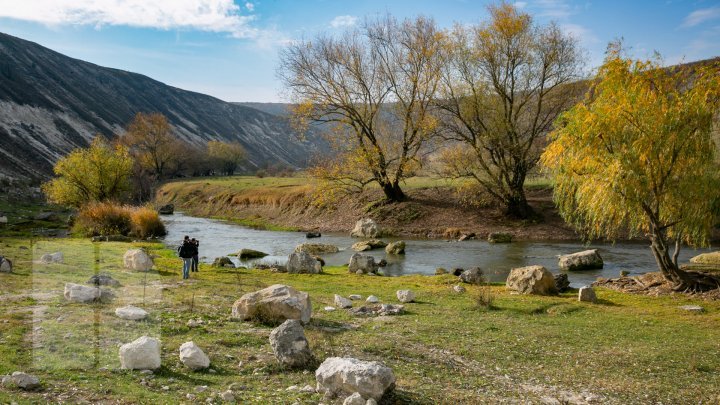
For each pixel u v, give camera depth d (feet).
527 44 161.89
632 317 61.00
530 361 40.98
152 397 25.81
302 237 176.35
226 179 405.39
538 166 164.25
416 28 176.65
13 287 29.14
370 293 72.90
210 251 143.84
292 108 182.19
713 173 73.36
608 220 78.69
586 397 33.22
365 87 182.50
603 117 75.46
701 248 132.05
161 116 431.02
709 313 63.93
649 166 74.69
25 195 300.61
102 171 214.28
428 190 209.15
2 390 24.18
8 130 500.74
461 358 40.55
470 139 173.06
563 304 66.95
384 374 28.81
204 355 32.94
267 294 48.19
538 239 155.22
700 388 35.88
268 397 28.17
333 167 186.19
